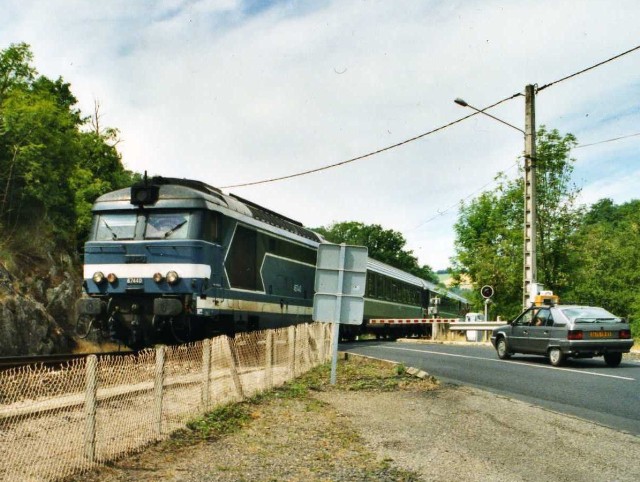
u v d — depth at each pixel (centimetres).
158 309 1480
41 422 635
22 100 3438
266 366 1151
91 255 1591
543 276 3244
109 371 754
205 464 627
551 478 602
